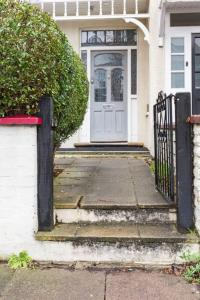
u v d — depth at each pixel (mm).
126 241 3441
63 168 6613
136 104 9375
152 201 3982
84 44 9430
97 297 2832
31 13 3576
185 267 3332
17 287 2994
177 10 7098
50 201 3580
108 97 9539
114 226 3789
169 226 3773
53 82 3660
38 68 3453
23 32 3432
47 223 3582
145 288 2969
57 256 3486
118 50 9453
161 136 4363
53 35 3645
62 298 2820
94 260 3465
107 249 3457
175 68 7301
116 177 5629
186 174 3602
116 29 9336
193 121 3469
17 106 3537
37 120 3459
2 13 3473
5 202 3498
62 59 3889
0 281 3102
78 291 2922
